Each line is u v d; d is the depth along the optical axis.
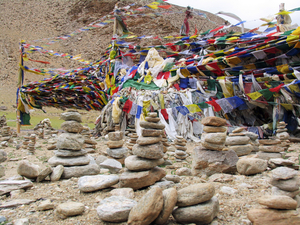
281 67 13.30
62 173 6.01
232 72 15.14
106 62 21.59
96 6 103.88
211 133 6.34
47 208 4.22
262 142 7.39
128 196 4.57
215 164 6.21
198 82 15.98
